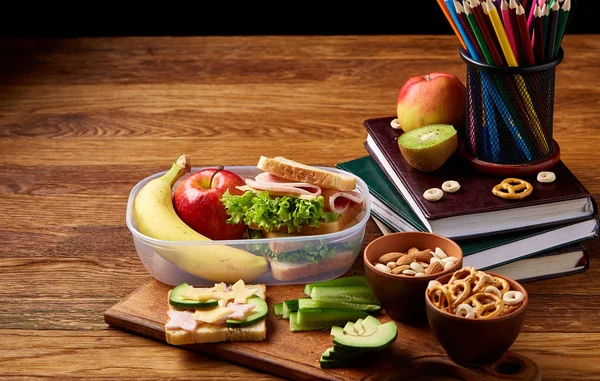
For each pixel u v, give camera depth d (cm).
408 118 159
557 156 148
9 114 213
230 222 146
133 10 335
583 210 142
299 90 220
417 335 126
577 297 137
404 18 337
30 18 330
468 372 118
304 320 128
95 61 241
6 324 135
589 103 206
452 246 129
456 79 159
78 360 126
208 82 226
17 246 157
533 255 141
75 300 141
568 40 243
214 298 131
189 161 157
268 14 338
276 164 142
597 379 118
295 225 139
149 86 225
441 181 147
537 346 125
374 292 128
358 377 118
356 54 239
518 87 141
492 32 137
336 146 192
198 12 338
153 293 139
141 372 123
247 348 124
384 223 154
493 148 147
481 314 112
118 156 191
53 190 177
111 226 163
